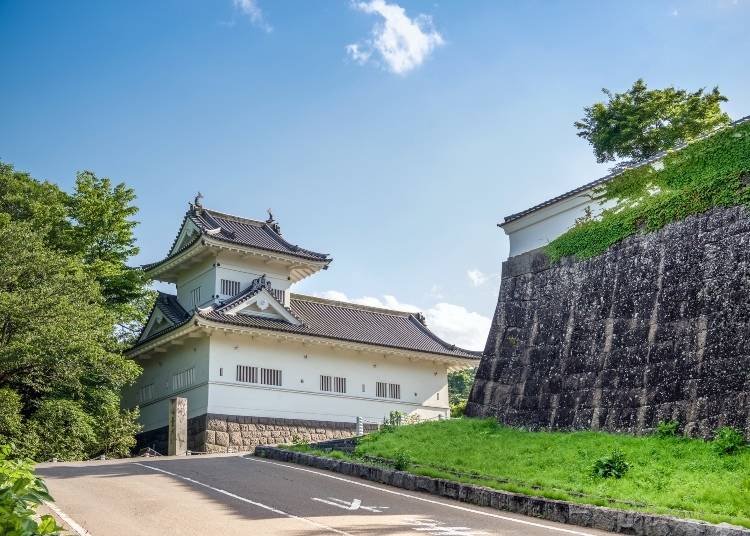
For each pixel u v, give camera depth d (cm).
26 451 2789
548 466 1845
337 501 1538
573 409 2330
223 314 3544
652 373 2100
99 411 3297
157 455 3278
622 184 2489
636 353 2186
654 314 2184
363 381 3994
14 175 3969
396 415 3319
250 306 3691
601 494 1499
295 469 2139
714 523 1162
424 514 1405
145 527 1208
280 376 3700
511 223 2967
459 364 4328
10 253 3041
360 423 3494
